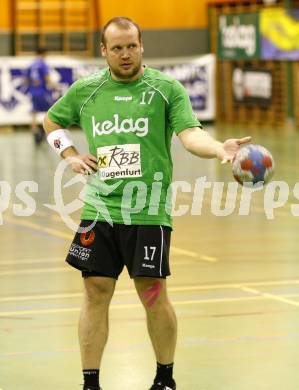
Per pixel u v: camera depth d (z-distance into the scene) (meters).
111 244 9.09
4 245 18.70
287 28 44.88
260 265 16.45
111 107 9.12
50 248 18.33
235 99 49.31
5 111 45.53
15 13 47.66
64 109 9.50
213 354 10.97
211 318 12.72
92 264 9.02
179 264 16.66
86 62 46.59
